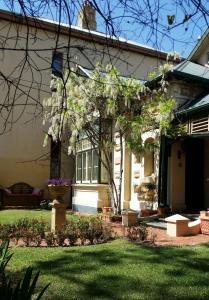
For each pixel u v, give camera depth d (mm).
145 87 13602
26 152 20281
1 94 10484
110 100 13562
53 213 10586
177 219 10523
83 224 10055
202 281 6102
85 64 11305
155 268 6801
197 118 12688
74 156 20000
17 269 6688
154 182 14422
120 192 14766
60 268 6777
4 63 12898
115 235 10258
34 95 14109
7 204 19594
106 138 14938
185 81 14109
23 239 9133
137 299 5316
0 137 19859
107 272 6543
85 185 18172
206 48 15820
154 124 13586
